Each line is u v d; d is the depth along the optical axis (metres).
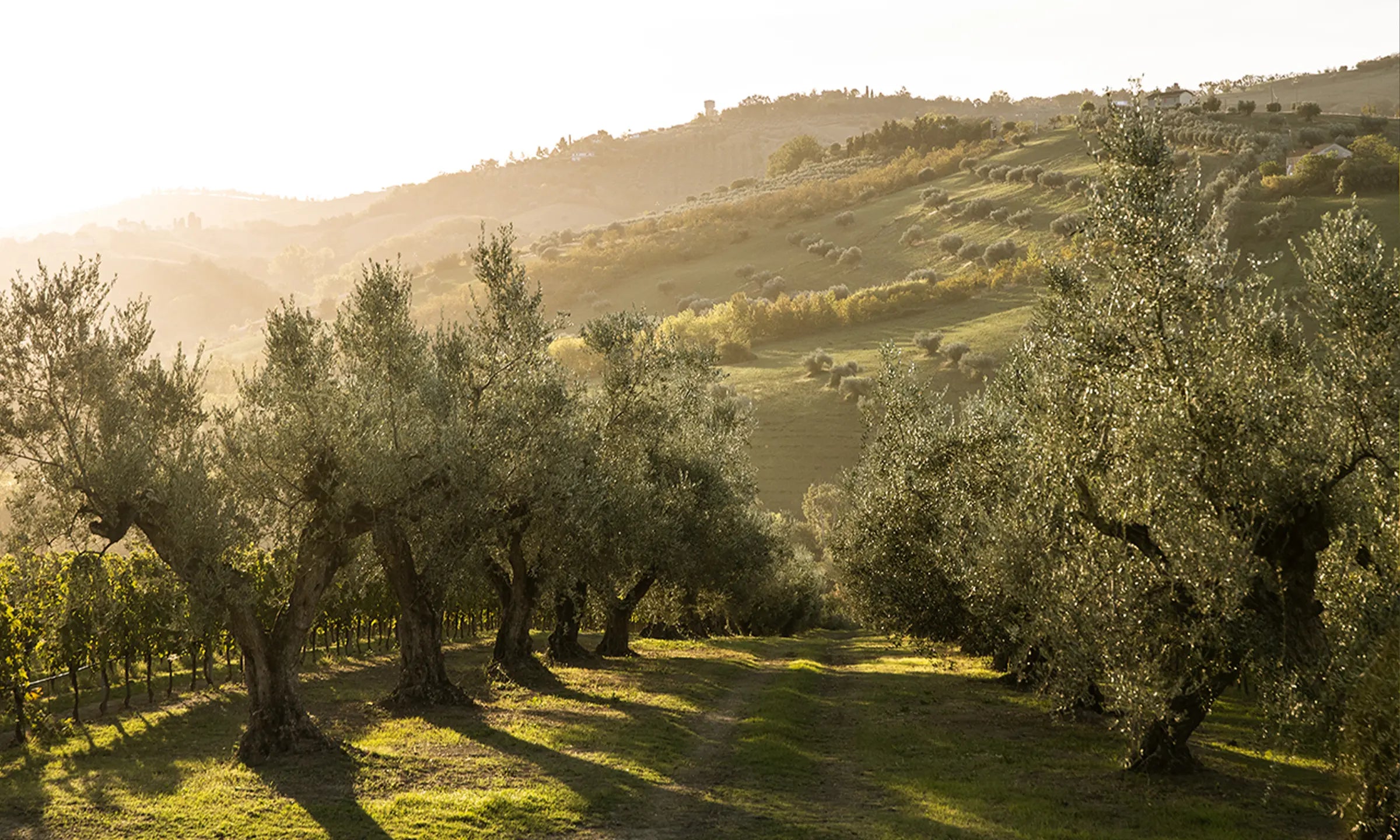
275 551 23.56
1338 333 18.55
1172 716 19.42
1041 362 23.95
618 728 26.67
